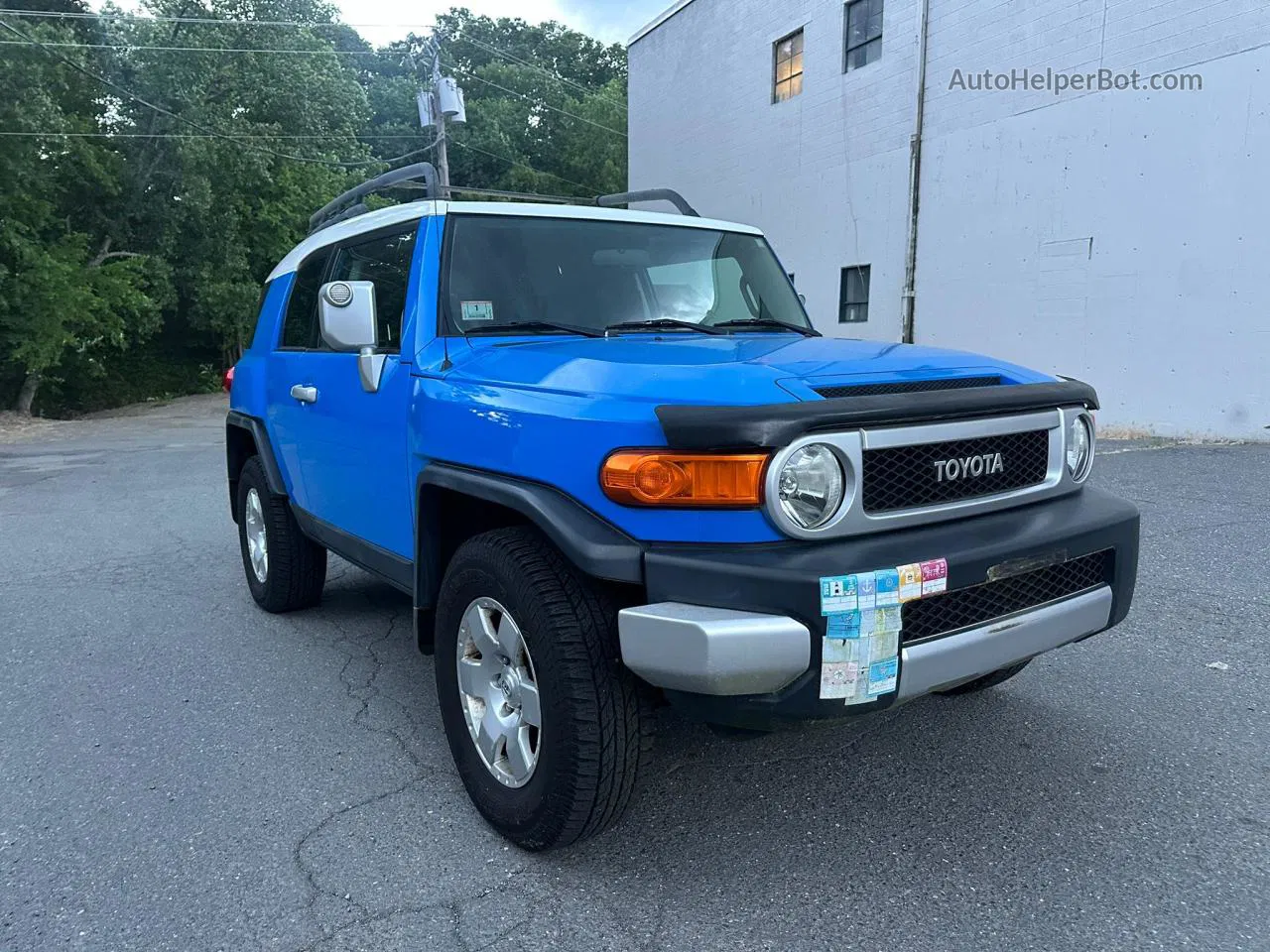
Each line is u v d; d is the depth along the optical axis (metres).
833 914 2.42
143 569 6.38
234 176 24.67
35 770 3.36
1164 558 5.57
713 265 3.97
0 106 18.84
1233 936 2.28
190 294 26.48
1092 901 2.44
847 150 14.53
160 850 2.81
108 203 23.89
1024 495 2.71
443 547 3.13
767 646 2.18
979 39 12.09
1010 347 12.16
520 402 2.69
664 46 19.16
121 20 23.67
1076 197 11.14
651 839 2.82
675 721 3.68
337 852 2.78
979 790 3.05
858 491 2.35
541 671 2.52
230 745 3.54
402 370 3.32
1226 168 9.62
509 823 2.73
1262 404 9.59
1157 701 3.69
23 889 2.62
